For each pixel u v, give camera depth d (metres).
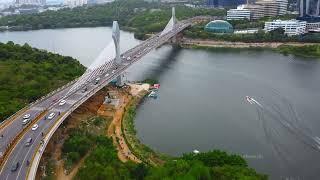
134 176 184.25
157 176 170.50
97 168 183.38
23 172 179.88
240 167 177.75
